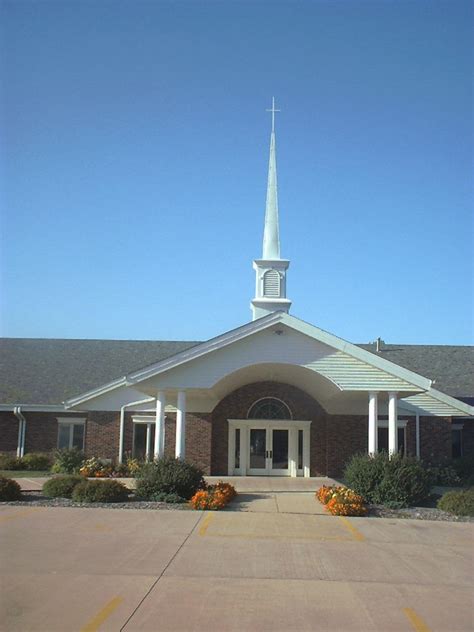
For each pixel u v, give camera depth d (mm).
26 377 33688
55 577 10180
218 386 24406
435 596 9711
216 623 8180
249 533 14633
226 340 21938
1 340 37625
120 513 17109
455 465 27469
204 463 29094
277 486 24734
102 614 8406
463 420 31500
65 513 16844
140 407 30516
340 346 21969
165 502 19234
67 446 32094
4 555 11664
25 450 31844
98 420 30656
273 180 32406
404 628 8188
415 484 19609
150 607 8758
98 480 20453
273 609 8836
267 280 30953
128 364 35469
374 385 21875
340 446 29219
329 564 11656
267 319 21953
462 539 14664
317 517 17406
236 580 10312
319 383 24797
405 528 16016
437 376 33500
